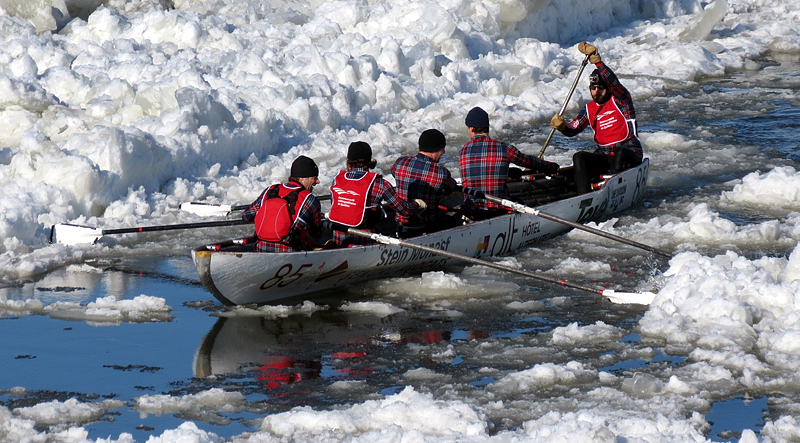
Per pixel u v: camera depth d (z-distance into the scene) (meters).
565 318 23.03
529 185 34.62
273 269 23.53
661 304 22.53
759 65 73.19
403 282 26.11
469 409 16.39
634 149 35.16
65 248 28.95
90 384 18.86
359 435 15.97
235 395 17.95
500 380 18.52
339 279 25.47
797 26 89.19
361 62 54.53
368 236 24.92
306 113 46.62
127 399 18.02
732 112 54.31
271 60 56.94
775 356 19.34
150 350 20.91
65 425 16.61
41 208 31.33
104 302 24.09
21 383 18.91
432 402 16.62
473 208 30.22
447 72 58.94
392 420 16.30
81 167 32.78
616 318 22.94
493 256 29.17
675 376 17.94
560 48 73.81
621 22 89.75
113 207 33.16
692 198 36.12
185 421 16.83
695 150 44.97
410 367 19.70
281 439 15.80
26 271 27.02
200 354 20.64
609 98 34.72
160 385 18.80
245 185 37.94
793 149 44.53
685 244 29.38
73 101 47.56
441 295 25.09
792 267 23.23
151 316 23.38
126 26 65.94
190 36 62.84
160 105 43.62
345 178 25.70
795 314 20.91
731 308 21.48
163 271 27.64
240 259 22.80
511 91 61.09
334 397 18.05
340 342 21.41
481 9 69.44
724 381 18.11
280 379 19.08
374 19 68.44
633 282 26.03
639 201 36.06
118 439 15.56
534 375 18.62
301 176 24.36
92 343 21.36
